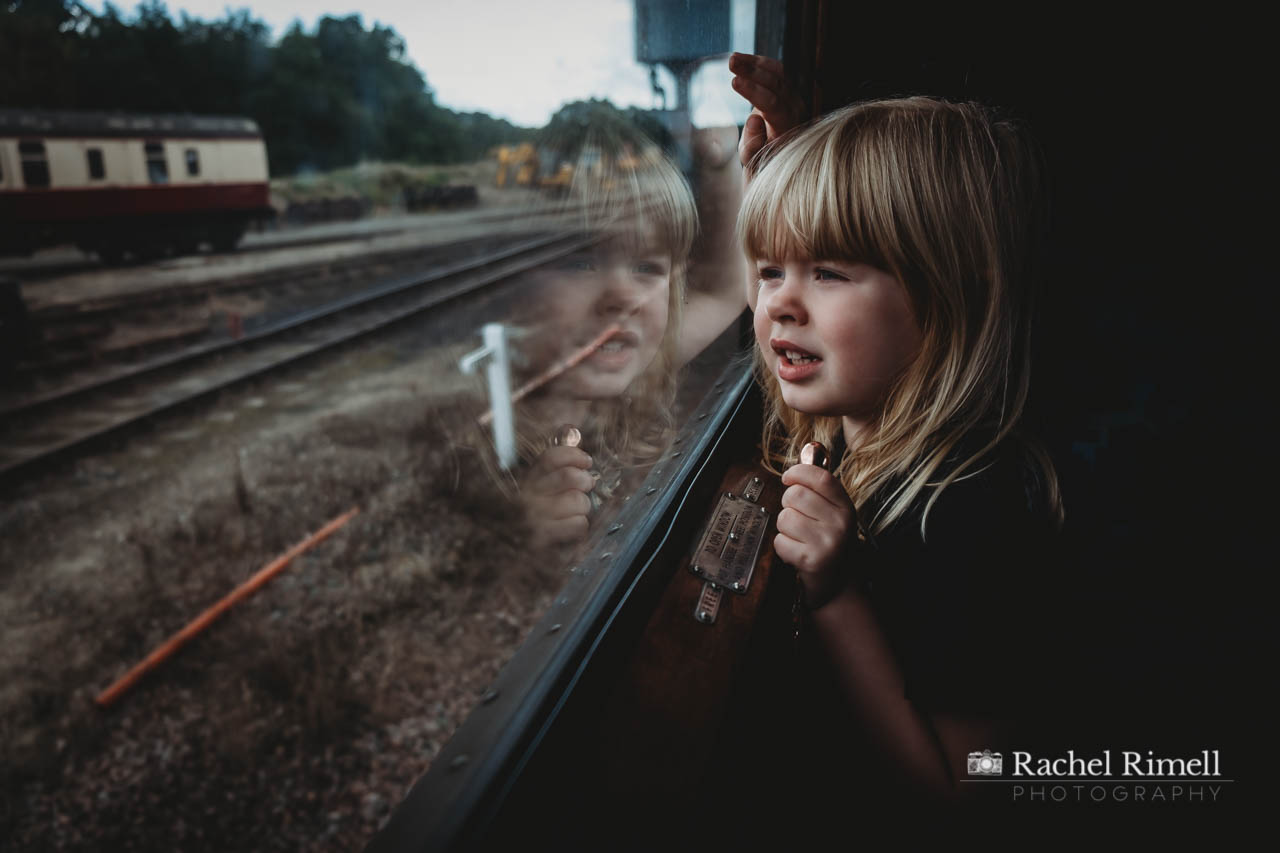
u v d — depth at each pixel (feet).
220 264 50.62
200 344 33.81
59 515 17.89
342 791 10.65
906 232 1.89
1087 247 4.14
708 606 2.09
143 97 59.62
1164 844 2.71
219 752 11.14
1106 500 4.05
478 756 1.36
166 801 10.42
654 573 2.06
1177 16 3.84
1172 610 3.67
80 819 10.15
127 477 20.10
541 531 2.73
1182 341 4.15
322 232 64.85
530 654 1.67
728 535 2.44
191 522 17.11
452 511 16.84
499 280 34.86
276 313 38.91
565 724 1.51
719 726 1.66
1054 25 3.79
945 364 2.01
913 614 1.94
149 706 12.01
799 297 2.04
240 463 20.34
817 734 2.42
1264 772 2.99
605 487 3.00
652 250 2.85
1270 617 3.64
